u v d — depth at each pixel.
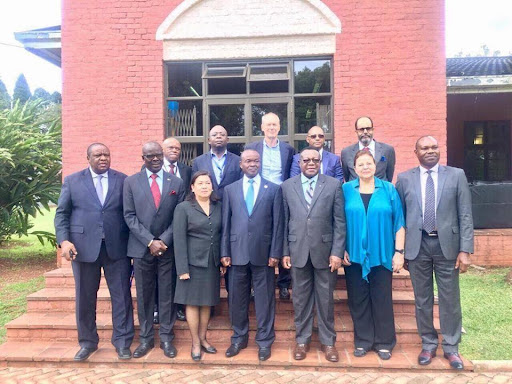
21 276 7.77
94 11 6.43
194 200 4.32
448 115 12.64
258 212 4.24
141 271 4.28
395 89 6.25
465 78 7.77
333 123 6.41
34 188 8.77
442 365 4.12
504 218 7.98
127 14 6.43
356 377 4.04
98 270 4.32
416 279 4.19
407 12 6.21
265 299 4.30
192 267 4.24
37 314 5.12
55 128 9.06
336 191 4.21
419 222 4.13
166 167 5.00
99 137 6.47
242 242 4.22
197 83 6.59
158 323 4.75
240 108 6.57
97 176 4.32
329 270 4.21
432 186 4.15
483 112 12.53
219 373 4.15
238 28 6.42
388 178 4.96
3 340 4.90
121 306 4.36
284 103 6.50
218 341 4.67
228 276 4.46
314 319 4.70
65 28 6.45
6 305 5.98
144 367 4.29
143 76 6.45
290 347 4.56
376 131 6.28
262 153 5.03
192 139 6.58
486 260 7.54
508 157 12.45
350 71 6.29
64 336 4.75
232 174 4.96
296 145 6.50
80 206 4.23
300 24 6.35
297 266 4.18
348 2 6.27
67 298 5.14
